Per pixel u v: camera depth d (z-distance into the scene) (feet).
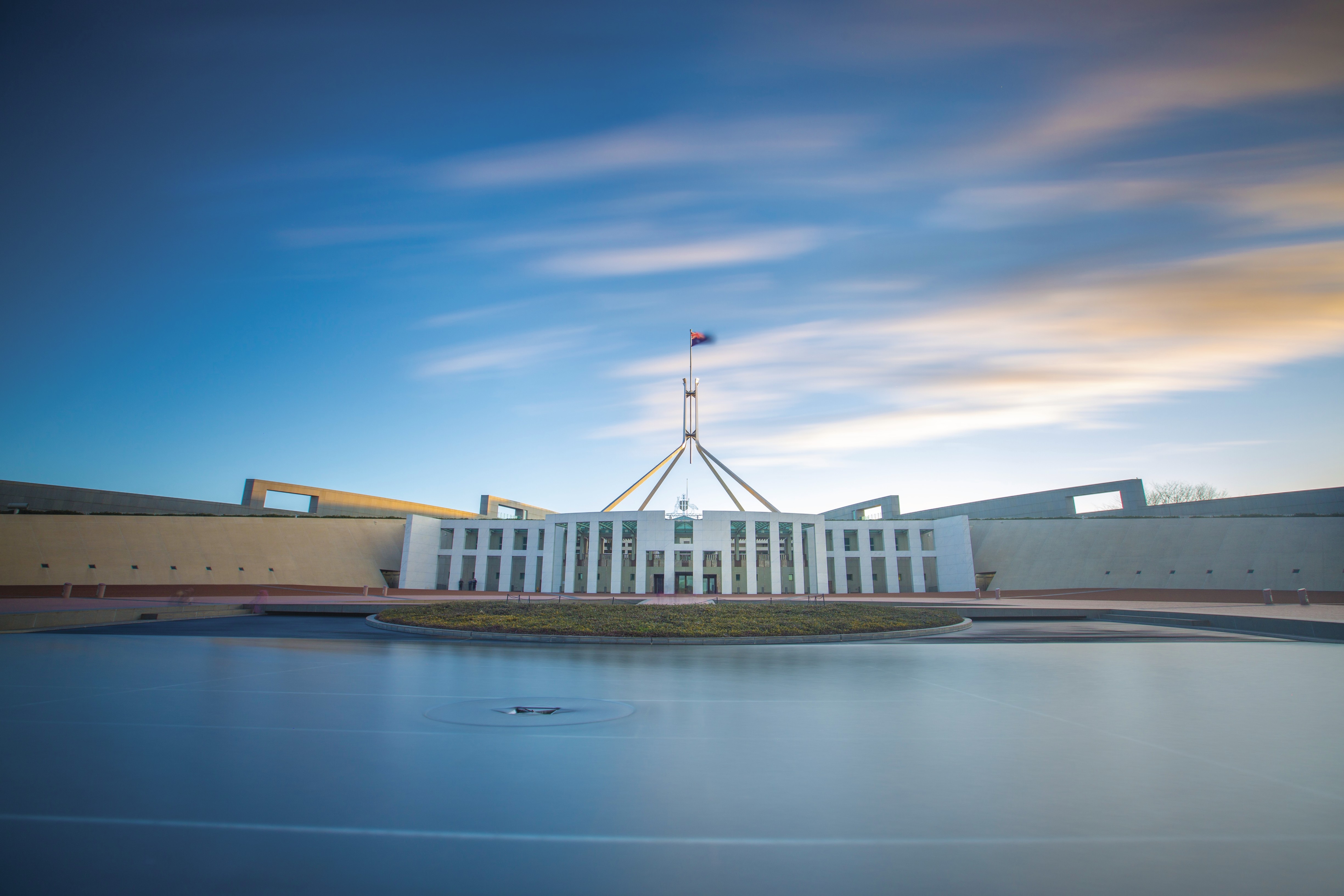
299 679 33.86
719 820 14.52
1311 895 11.13
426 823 14.24
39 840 13.23
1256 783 17.06
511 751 20.02
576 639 56.54
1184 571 151.33
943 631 65.21
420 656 44.60
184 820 14.35
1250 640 56.95
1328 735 22.30
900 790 16.58
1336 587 129.39
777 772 18.01
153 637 56.80
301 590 148.97
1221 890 11.34
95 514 151.43
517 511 290.56
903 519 227.20
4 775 17.38
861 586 196.54
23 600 92.94
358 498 224.33
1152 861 12.52
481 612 74.13
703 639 56.08
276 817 14.55
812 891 11.28
